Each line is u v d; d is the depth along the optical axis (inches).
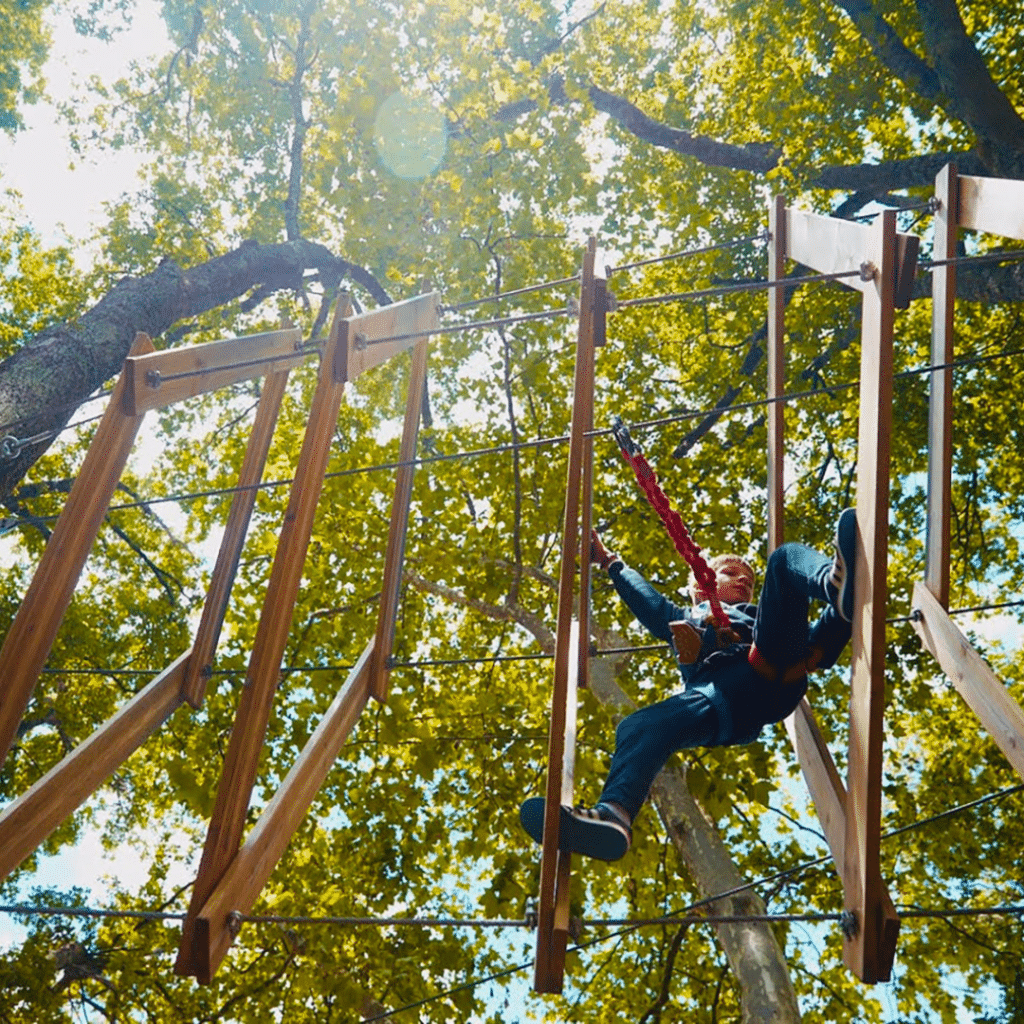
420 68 460.4
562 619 125.0
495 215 463.2
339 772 416.8
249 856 134.1
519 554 428.1
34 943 414.0
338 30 489.4
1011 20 473.1
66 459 558.3
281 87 556.4
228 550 178.1
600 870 365.7
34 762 529.0
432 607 491.2
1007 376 507.2
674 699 139.9
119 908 463.8
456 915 433.1
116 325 327.0
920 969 417.1
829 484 524.1
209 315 541.0
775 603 135.2
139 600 550.0
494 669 472.1
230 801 132.4
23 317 565.9
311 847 405.7
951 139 502.3
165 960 440.1
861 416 135.1
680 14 570.6
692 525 454.6
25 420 193.6
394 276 479.8
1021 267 357.4
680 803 349.1
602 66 547.2
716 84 561.9
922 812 456.4
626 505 466.6
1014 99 470.0
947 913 120.6
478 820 391.5
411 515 443.2
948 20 378.6
